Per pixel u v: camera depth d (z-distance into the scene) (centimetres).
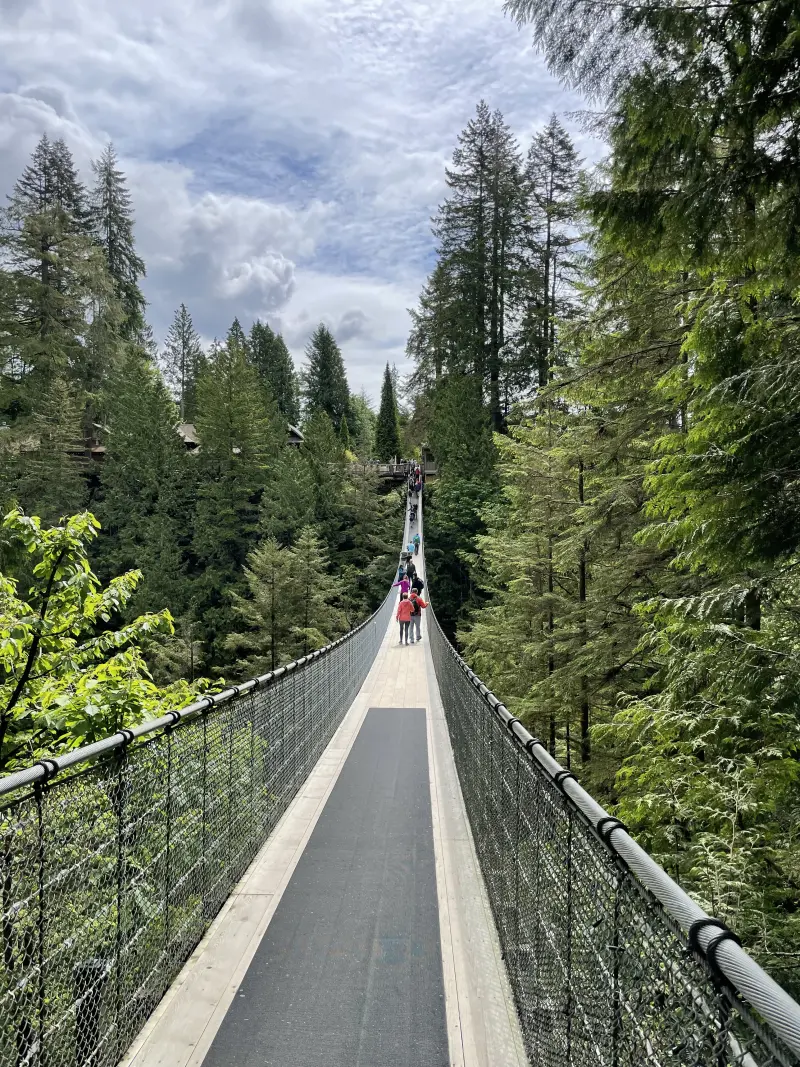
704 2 309
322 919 392
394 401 7519
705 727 443
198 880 365
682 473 417
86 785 241
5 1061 189
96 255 3731
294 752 618
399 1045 285
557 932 230
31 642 557
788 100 315
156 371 4728
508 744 341
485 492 3503
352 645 1077
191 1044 283
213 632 3055
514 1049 283
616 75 338
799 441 357
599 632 919
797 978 324
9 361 3419
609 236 368
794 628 423
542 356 3853
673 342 682
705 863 400
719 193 328
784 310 436
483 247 4409
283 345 8150
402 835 522
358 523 4109
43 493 3184
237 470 3694
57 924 220
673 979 131
